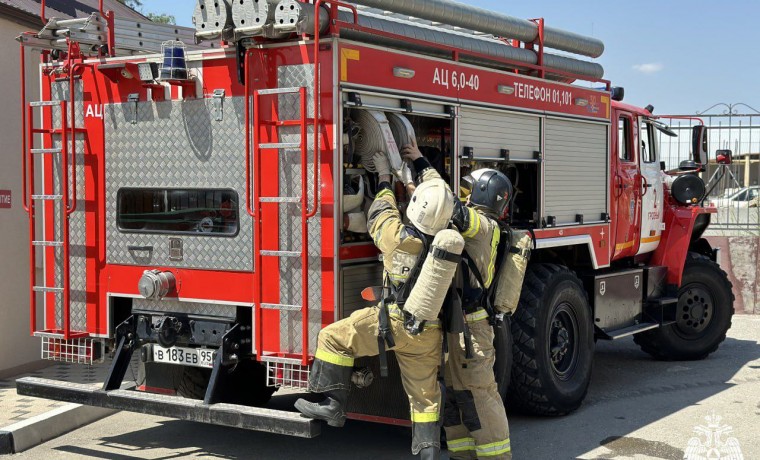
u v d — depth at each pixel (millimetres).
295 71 4914
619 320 7922
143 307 5613
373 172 5238
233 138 5184
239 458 5543
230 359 5172
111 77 5602
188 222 5402
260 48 4996
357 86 4934
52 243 5777
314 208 4812
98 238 5703
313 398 6918
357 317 4750
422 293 4543
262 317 5105
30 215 5766
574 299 6742
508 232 5102
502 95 6270
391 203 4902
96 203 5711
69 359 5902
